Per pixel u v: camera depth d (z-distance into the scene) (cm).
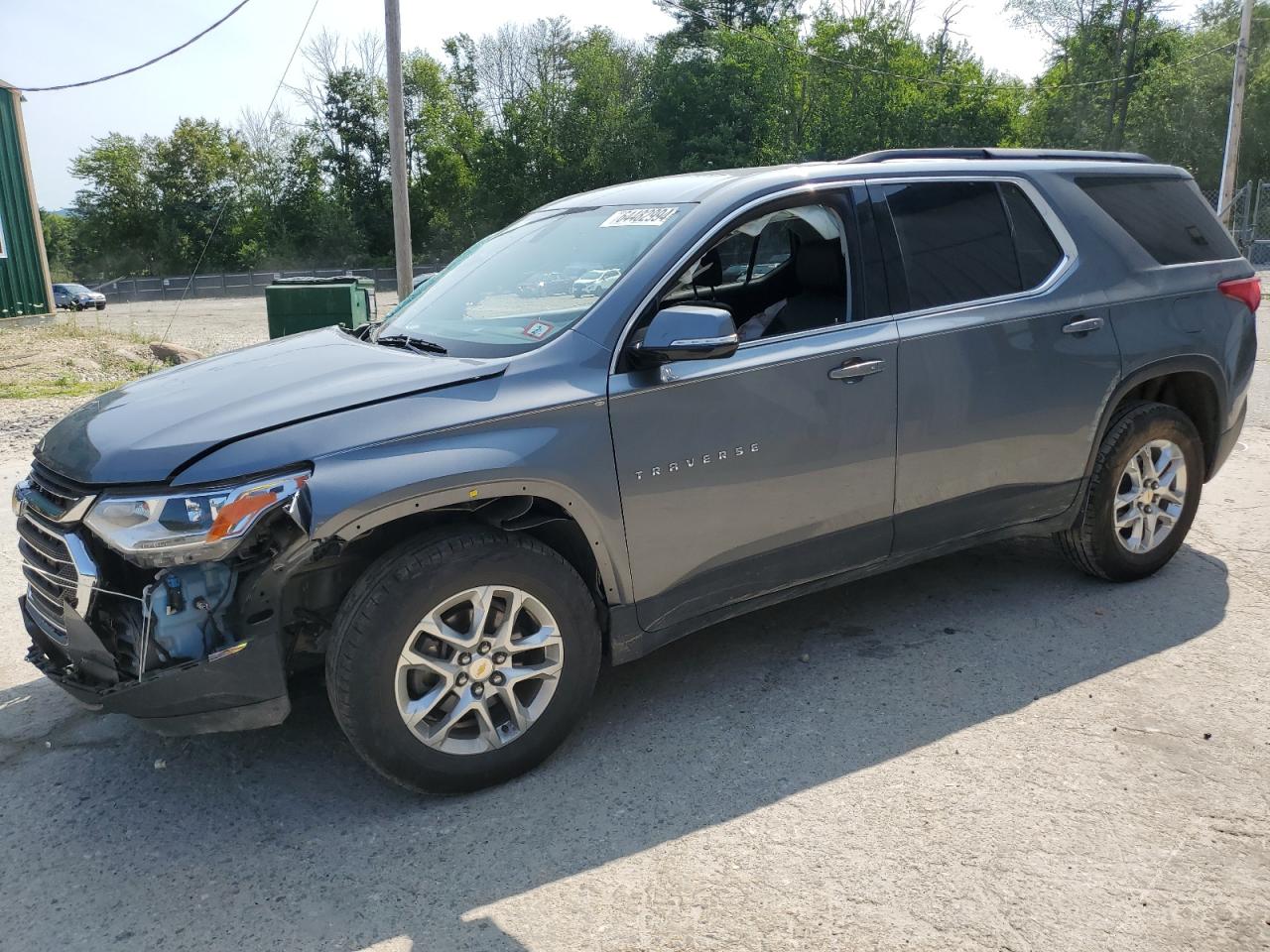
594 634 313
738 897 252
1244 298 458
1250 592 439
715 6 5616
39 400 1034
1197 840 268
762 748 323
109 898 261
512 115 5331
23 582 497
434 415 284
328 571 295
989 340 376
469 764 297
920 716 340
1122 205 434
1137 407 427
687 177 392
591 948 236
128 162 6053
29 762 332
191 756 331
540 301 336
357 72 5609
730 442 325
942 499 378
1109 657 379
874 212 366
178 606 266
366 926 247
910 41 4862
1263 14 4491
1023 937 234
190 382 326
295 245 5806
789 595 360
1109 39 4544
